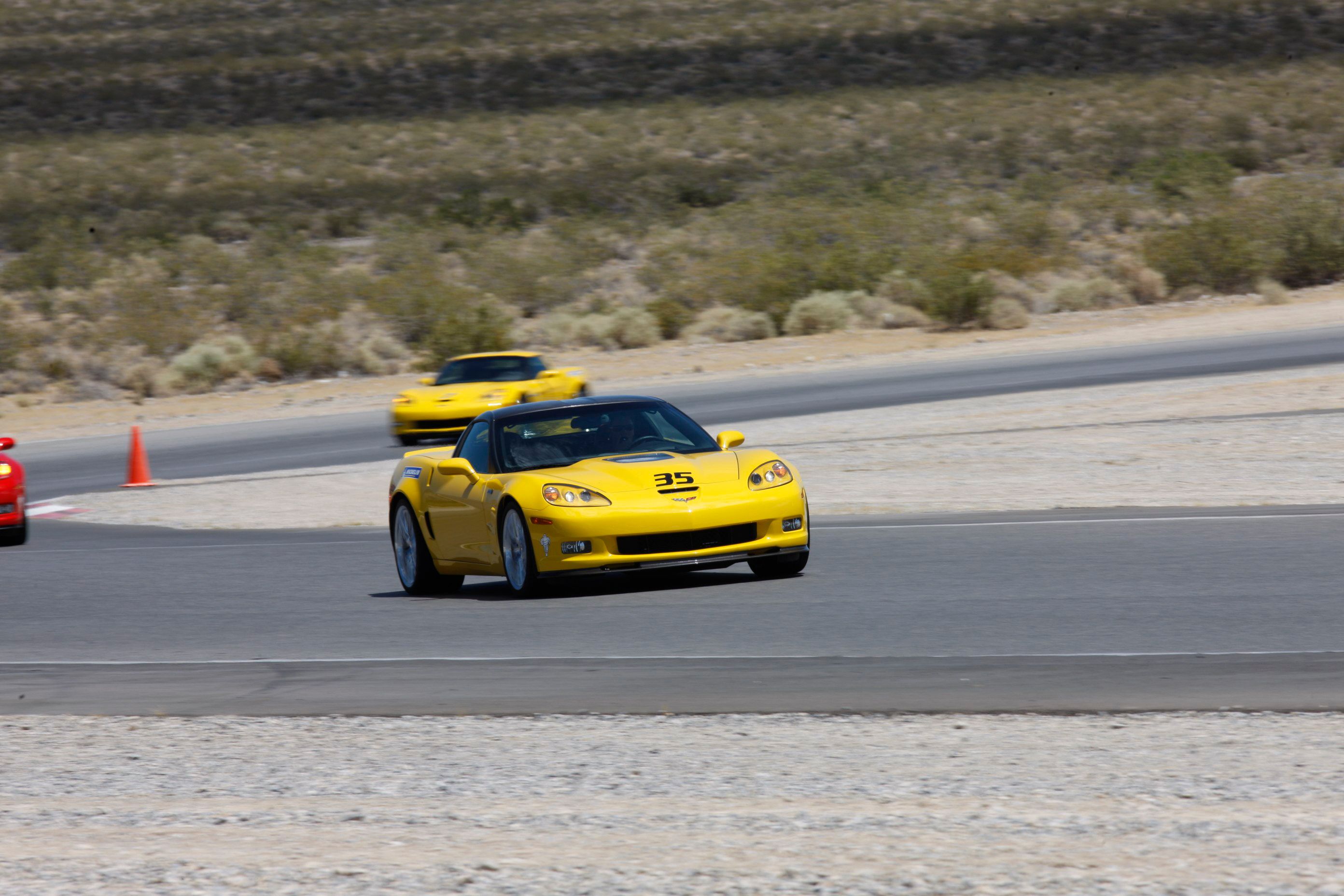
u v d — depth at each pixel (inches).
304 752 1068.5
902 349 5447.8
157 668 1427.2
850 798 889.5
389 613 1701.5
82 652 1542.8
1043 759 964.6
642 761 1000.2
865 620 1485.0
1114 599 1537.9
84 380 6003.9
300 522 2704.2
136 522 2844.5
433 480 1854.1
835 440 3223.4
